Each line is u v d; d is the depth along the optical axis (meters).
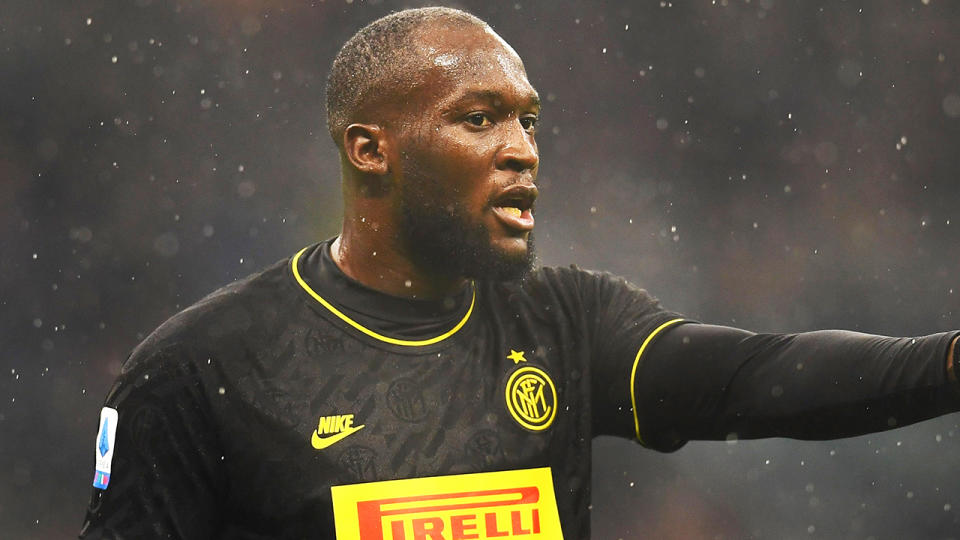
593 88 57.84
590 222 57.09
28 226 51.00
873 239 55.56
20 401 47.03
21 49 52.25
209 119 53.59
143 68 53.19
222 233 52.62
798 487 42.59
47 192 51.66
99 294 50.66
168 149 53.03
